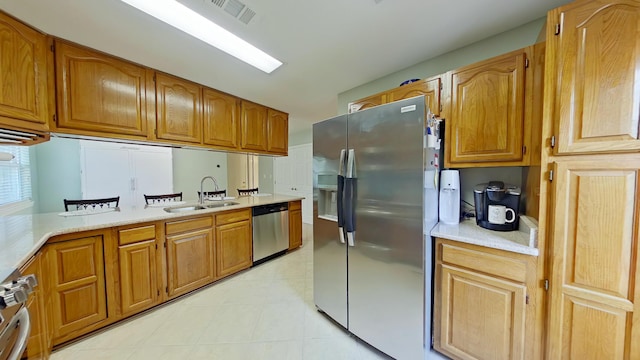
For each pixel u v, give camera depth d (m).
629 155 0.96
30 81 1.49
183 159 4.51
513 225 1.50
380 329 1.55
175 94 2.42
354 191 1.67
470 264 1.36
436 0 1.42
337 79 2.57
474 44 1.91
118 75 2.02
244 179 5.71
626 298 0.97
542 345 1.17
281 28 1.68
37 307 1.33
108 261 1.80
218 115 2.84
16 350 0.74
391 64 2.24
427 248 1.43
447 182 1.71
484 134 1.57
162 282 2.11
